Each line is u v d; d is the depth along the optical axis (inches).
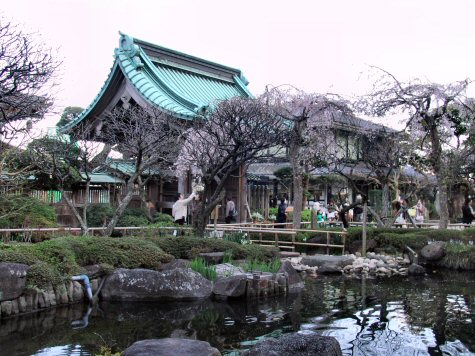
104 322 337.4
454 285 500.7
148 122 713.0
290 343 240.1
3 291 337.1
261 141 561.9
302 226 828.0
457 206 1159.6
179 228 597.0
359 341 305.6
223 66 1112.8
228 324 337.1
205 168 596.1
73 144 573.9
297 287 477.1
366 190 1299.2
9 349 276.2
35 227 528.1
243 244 585.3
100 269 415.5
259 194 1093.8
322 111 807.7
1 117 406.6
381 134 888.3
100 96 872.3
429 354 284.2
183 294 408.8
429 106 714.8
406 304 408.2
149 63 896.3
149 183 906.1
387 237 680.4
